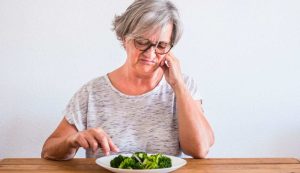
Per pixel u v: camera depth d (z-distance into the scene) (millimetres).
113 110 1399
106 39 1929
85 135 1125
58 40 1921
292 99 2012
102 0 1916
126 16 1261
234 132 1995
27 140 1943
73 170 1116
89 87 1437
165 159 1104
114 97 1411
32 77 1928
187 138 1309
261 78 1990
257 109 1999
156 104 1401
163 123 1388
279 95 2006
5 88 1927
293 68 2000
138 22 1224
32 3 1905
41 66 1927
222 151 1996
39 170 1112
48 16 1912
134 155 1122
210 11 1943
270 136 2014
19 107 1933
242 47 1971
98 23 1921
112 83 1434
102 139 1104
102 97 1416
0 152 1940
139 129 1380
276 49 1987
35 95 1933
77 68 1933
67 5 1911
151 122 1386
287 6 1977
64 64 1930
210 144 1377
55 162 1222
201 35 1946
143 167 1056
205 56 1955
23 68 1925
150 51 1261
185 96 1342
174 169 1057
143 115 1390
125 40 1303
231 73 1975
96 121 1402
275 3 1971
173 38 1304
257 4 1963
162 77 1444
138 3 1247
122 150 1366
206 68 1960
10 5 1900
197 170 1122
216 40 1956
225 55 1965
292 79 2004
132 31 1242
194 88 1451
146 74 1349
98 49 1930
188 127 1309
